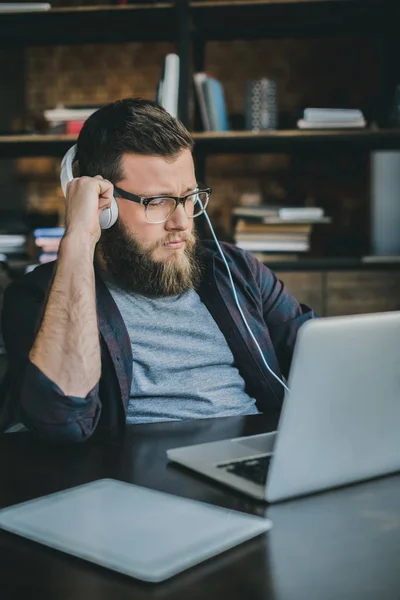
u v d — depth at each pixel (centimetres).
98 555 75
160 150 145
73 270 125
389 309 298
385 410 95
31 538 79
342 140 305
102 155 148
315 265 301
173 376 152
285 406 85
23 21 308
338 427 91
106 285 153
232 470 99
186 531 80
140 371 151
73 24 312
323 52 329
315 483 92
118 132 146
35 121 338
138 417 147
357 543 79
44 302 124
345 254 331
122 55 335
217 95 303
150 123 146
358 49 327
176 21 301
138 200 145
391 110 303
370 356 90
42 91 337
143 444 116
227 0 296
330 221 320
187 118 299
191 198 153
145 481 98
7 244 304
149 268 148
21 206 336
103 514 85
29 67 336
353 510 88
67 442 116
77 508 87
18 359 139
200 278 162
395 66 318
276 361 165
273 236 301
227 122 316
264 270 177
